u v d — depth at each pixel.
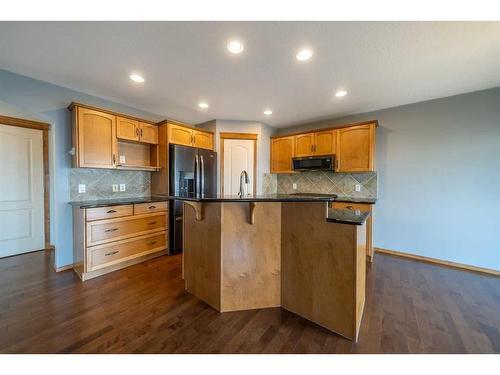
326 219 1.70
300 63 2.17
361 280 1.76
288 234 1.95
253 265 1.97
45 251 3.47
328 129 3.73
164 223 3.30
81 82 2.60
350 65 2.20
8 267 2.84
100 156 2.81
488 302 2.05
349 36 1.76
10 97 2.38
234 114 3.81
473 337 1.59
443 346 1.51
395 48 1.92
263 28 1.67
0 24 1.62
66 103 2.76
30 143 3.41
